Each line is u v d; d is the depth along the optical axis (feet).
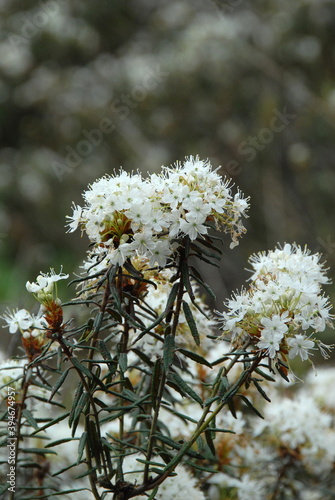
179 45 30.63
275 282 7.68
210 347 10.53
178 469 9.34
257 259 8.52
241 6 31.96
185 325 9.15
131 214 7.13
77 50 33.45
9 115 33.78
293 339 7.22
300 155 28.58
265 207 28.50
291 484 11.48
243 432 11.49
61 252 31.42
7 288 28.07
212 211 7.49
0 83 33.45
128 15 34.37
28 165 32.07
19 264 29.73
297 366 16.20
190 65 29.50
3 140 34.40
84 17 33.65
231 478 10.77
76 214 7.52
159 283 8.22
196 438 7.62
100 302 8.11
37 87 32.42
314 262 8.13
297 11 30.37
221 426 10.91
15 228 31.35
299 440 11.19
